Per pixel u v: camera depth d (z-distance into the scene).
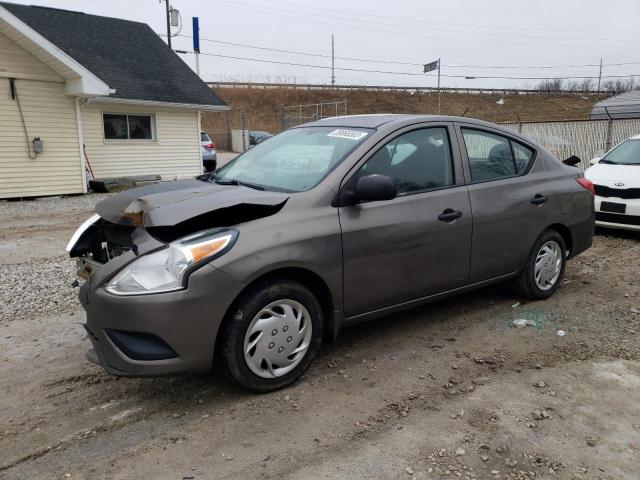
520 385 3.40
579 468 2.61
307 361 3.43
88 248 4.01
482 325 4.39
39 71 14.16
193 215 3.00
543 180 4.77
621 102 21.98
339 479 2.52
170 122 18.48
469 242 4.14
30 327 4.54
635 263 6.32
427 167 4.01
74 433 2.95
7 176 14.03
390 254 3.67
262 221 3.20
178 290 2.88
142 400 3.29
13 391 3.43
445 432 2.89
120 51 18.95
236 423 3.00
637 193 7.51
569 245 5.16
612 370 3.60
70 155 15.10
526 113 62.09
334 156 3.73
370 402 3.20
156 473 2.59
